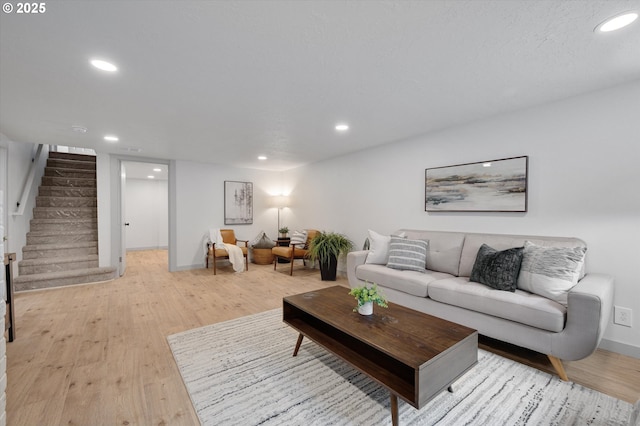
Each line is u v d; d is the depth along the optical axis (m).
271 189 6.82
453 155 3.41
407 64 1.97
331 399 1.76
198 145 4.30
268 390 1.85
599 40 1.69
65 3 1.36
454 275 3.06
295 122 3.21
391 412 1.53
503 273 2.37
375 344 1.60
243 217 6.40
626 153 2.28
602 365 2.12
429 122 3.23
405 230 3.87
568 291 1.94
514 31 1.61
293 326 2.30
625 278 2.28
